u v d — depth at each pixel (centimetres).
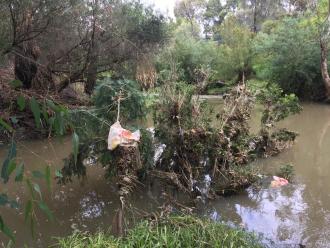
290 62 1848
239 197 572
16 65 1016
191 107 591
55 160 769
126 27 1113
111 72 1207
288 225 494
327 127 1125
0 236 467
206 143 572
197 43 2544
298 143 904
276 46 1889
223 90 2042
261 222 501
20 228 488
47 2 873
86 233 450
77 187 610
